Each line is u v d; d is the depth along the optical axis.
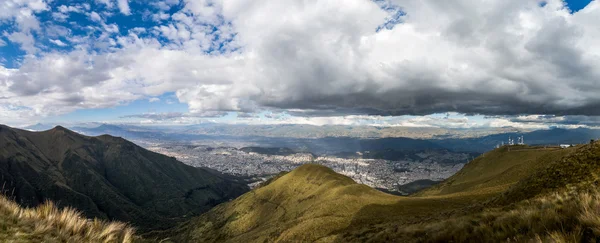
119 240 7.77
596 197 7.19
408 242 15.45
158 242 9.20
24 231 6.26
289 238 56.62
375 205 62.22
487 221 10.35
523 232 7.28
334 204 70.69
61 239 6.56
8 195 7.46
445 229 12.64
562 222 6.59
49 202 7.81
